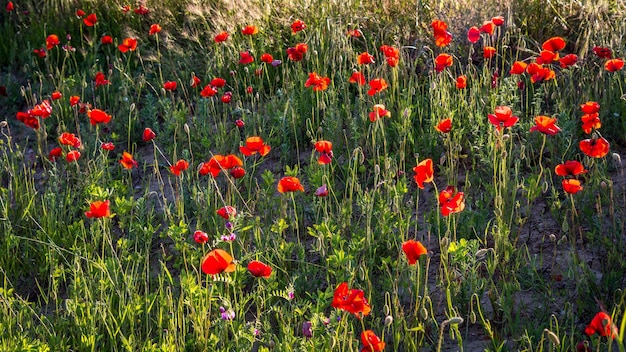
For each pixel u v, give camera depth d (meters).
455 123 5.13
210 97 5.95
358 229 4.30
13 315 3.80
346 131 5.50
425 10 6.55
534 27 6.31
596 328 2.78
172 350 3.40
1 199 4.77
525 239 4.25
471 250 3.74
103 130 5.90
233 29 6.69
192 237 4.44
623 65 4.88
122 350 3.62
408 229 4.23
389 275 3.79
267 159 5.45
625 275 3.79
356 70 5.88
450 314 3.50
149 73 6.79
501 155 4.17
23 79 7.33
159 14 7.36
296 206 4.67
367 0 6.82
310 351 3.32
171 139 5.72
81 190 5.03
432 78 5.58
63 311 3.99
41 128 5.40
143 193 5.24
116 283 3.83
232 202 4.70
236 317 3.71
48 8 8.06
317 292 3.78
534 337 3.39
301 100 5.73
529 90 5.60
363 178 4.91
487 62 6.02
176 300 3.96
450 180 4.68
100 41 7.04
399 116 5.24
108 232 4.36
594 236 4.07
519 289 3.67
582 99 5.15
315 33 6.44
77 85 6.72
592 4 6.21
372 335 2.91
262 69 6.39
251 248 4.43
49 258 4.20
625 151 4.91
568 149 4.75
